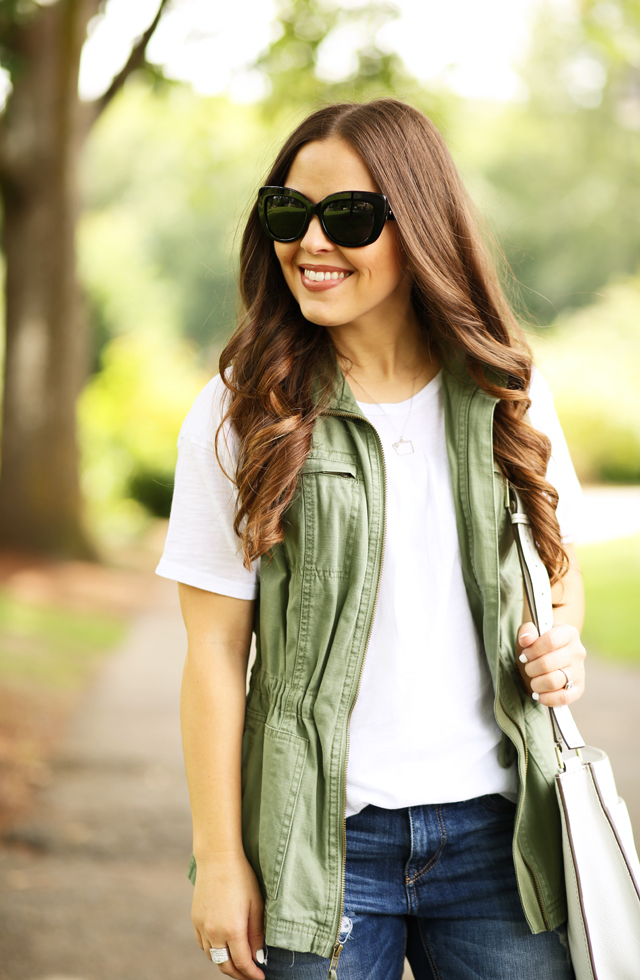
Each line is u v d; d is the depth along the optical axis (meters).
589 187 32.47
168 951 3.74
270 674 1.86
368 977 1.81
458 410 1.91
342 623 1.80
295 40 12.91
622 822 1.80
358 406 1.86
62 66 13.71
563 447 2.05
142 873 4.50
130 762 6.12
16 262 14.62
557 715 1.82
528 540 1.89
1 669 8.18
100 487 20.66
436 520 1.87
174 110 17.19
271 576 1.85
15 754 6.09
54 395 14.77
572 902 1.79
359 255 1.80
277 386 1.84
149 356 22.97
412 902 1.86
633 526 18.33
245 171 21.25
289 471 1.77
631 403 25.19
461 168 2.49
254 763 1.86
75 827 5.01
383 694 1.83
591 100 32.53
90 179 33.53
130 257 30.08
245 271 2.01
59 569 14.13
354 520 1.81
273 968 1.80
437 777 1.83
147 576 14.91
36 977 3.51
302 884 1.76
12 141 14.00
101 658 9.20
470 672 1.87
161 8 12.92
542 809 1.87
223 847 1.79
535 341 2.38
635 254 32.53
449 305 1.87
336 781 1.78
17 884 4.32
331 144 1.82
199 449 1.86
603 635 9.94
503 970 1.85
